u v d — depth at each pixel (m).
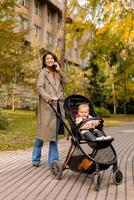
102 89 46.31
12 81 22.12
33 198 6.25
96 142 6.88
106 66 42.41
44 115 8.32
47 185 7.13
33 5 44.31
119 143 14.29
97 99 47.88
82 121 7.25
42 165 9.02
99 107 44.22
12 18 20.72
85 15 17.45
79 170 7.23
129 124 29.44
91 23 17.45
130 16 15.89
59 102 8.23
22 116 28.92
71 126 7.39
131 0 15.95
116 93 44.81
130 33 15.88
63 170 7.59
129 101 51.09
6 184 7.18
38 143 8.78
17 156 10.45
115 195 6.50
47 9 49.12
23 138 14.84
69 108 7.49
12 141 13.70
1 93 24.39
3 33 19.78
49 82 8.51
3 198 6.22
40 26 47.59
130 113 53.25
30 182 7.35
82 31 17.95
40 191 6.70
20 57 21.64
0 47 19.95
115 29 16.17
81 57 19.09
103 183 7.32
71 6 17.72
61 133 8.53
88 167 7.00
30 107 36.59
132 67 27.28
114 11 16.16
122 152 11.59
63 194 6.52
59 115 7.75
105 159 6.99
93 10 17.05
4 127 17.95
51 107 8.03
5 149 11.85
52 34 50.28
